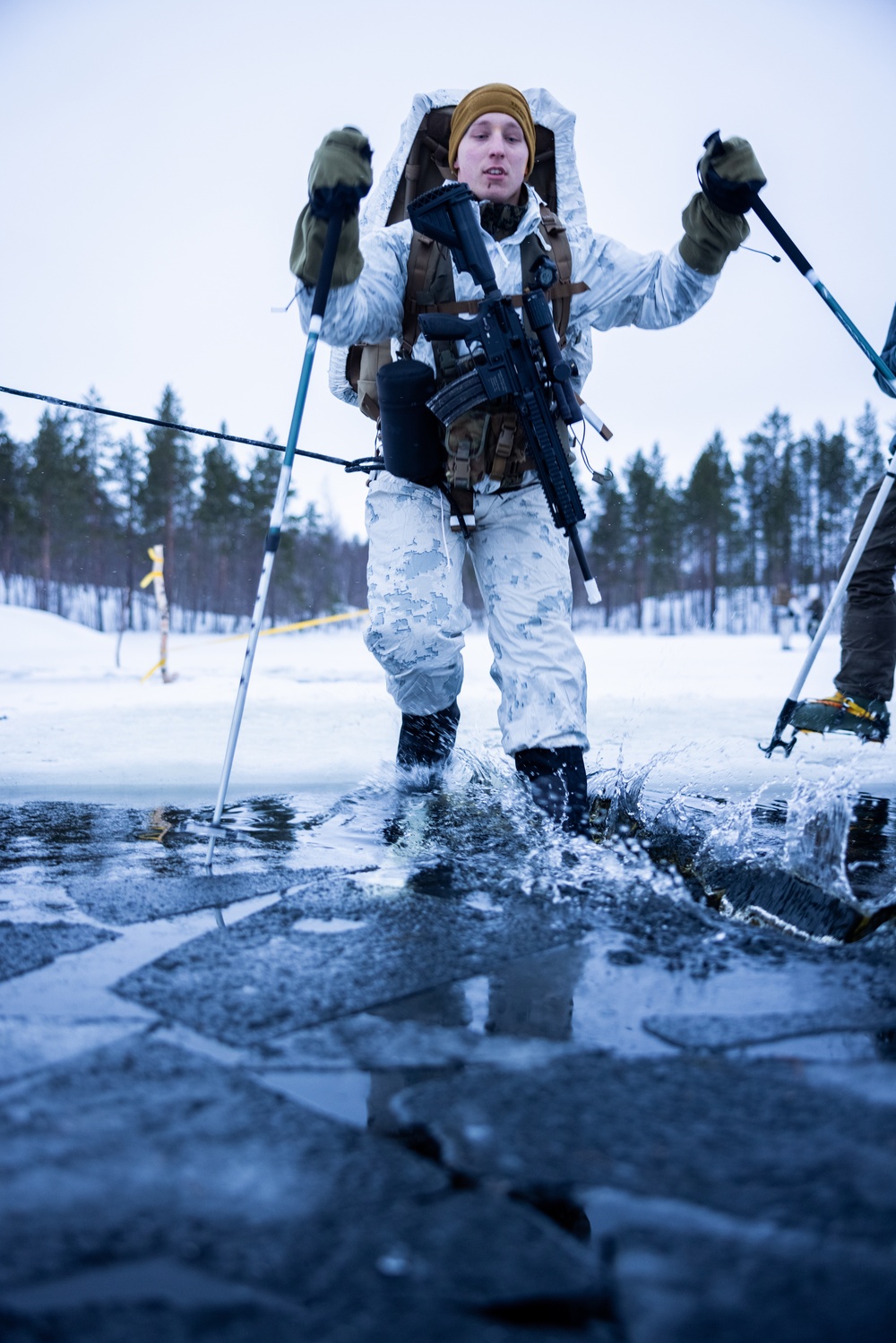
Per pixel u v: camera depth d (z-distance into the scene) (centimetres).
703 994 156
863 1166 103
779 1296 83
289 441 267
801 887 217
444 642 307
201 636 4191
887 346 363
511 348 271
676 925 193
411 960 171
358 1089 123
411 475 290
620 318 309
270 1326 79
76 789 345
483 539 303
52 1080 123
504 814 292
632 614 7438
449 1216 94
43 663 1686
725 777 360
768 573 7512
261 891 214
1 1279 85
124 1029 140
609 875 228
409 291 282
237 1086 122
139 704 603
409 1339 78
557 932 187
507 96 287
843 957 176
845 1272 86
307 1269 86
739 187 288
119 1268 86
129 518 6031
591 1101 119
